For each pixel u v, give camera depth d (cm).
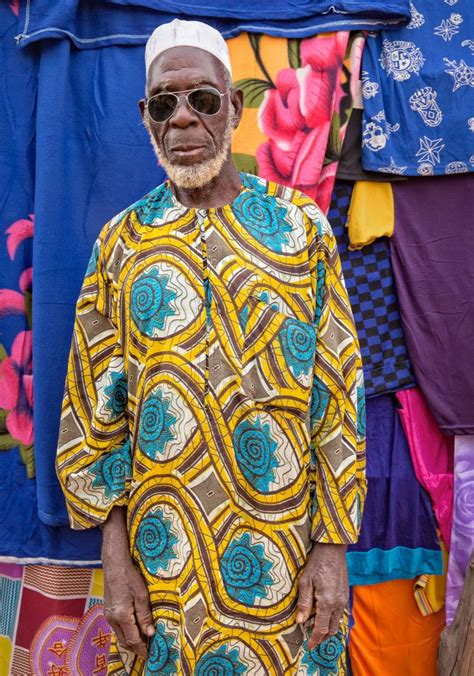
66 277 208
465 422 216
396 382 218
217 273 163
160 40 168
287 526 163
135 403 167
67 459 173
